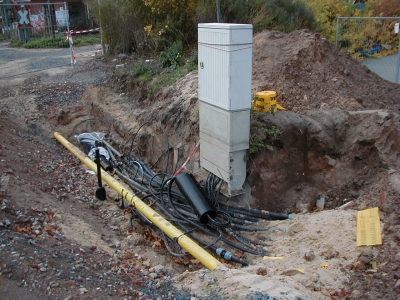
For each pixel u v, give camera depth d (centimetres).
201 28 658
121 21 1406
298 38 995
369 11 1758
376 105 877
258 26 1218
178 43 1216
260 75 902
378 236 545
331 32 1459
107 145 984
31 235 519
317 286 468
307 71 920
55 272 436
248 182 716
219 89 650
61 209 643
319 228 612
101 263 497
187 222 679
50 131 1052
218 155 696
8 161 744
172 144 864
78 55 1731
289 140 749
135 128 984
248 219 682
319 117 778
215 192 714
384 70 1362
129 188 809
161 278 497
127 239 621
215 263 510
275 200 742
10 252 453
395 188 639
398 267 475
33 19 2198
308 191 759
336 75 941
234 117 648
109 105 1120
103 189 736
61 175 809
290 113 775
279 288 433
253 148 693
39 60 1631
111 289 430
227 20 1238
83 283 430
